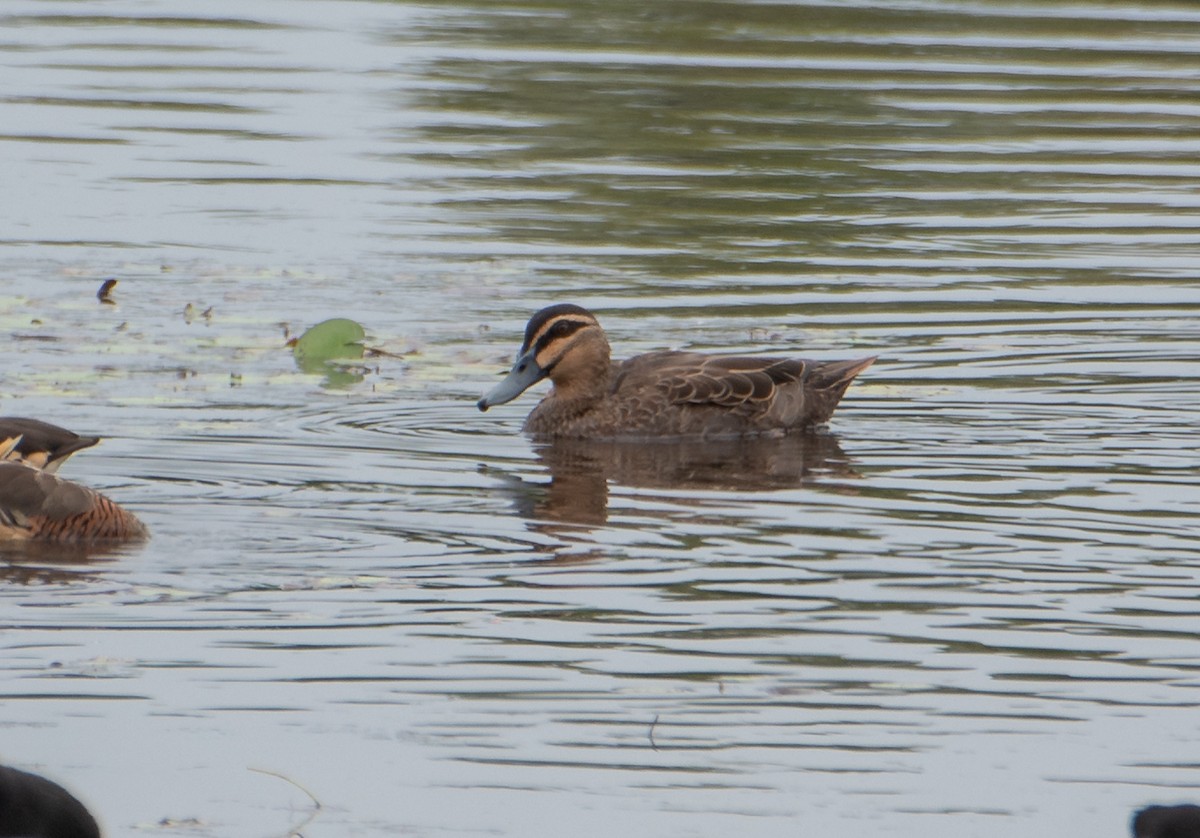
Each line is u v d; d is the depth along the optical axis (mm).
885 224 25562
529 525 14258
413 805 9414
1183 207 26828
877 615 12211
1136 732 10391
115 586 12523
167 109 31141
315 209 25656
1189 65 35875
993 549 13664
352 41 36562
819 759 10023
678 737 10258
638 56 35156
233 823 9172
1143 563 13328
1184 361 19672
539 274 22906
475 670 11164
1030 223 25766
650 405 17719
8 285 21781
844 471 16047
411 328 20719
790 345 20141
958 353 19938
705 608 12305
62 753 9922
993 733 10359
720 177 27766
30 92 32062
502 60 34781
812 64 34969
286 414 17500
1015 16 39938
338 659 11297
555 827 9188
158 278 22344
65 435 14500
